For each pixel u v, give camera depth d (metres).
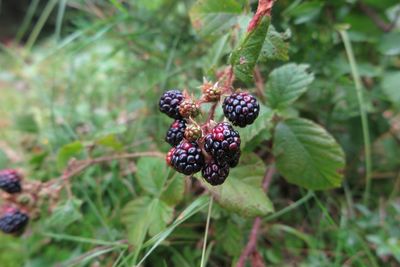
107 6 0.29
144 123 0.24
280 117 0.17
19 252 0.21
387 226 0.19
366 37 0.22
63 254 0.20
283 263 0.19
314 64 0.21
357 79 0.19
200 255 0.18
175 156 0.12
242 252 0.17
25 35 0.66
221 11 0.17
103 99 0.30
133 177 0.21
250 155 0.15
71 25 0.37
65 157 0.19
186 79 0.23
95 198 0.21
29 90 0.38
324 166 0.16
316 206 0.20
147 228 0.16
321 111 0.22
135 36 0.24
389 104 0.22
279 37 0.14
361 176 0.22
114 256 0.18
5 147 0.29
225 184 0.14
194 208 0.15
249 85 0.19
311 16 0.20
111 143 0.19
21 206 0.17
